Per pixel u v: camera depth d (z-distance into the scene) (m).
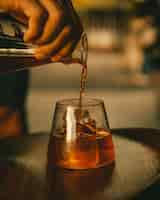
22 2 0.56
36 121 2.59
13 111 1.07
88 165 0.57
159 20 4.09
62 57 0.59
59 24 0.56
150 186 0.51
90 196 0.48
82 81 0.62
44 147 0.69
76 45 0.58
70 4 0.58
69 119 0.58
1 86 1.06
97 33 6.47
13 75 1.08
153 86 3.49
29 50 0.59
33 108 2.93
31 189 0.52
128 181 0.52
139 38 4.23
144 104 3.00
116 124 2.60
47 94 3.46
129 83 3.75
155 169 0.56
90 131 0.58
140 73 4.03
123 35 4.97
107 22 6.43
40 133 0.77
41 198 0.49
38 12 0.55
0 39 0.60
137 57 4.25
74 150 0.57
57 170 0.58
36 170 0.59
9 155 0.66
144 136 0.71
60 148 0.58
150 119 2.67
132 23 4.36
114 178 0.54
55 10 0.56
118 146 0.67
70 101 0.62
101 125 0.60
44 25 0.56
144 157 0.61
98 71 4.67
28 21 0.58
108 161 0.59
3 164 0.62
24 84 1.10
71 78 4.46
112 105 3.03
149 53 4.09
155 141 0.68
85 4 6.66
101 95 3.33
